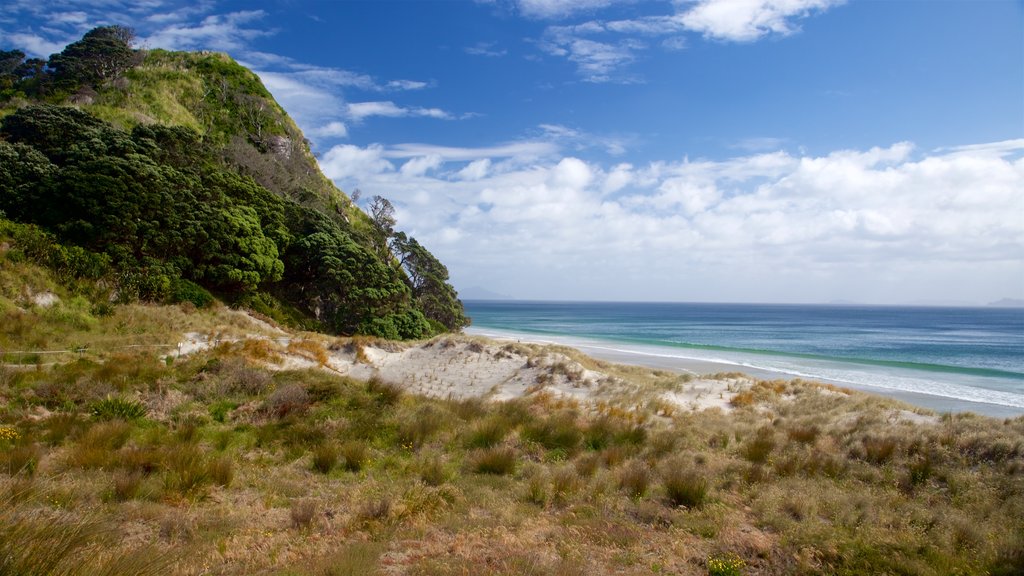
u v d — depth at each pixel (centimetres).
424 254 5450
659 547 609
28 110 3300
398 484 836
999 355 5519
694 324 11625
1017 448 973
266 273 3384
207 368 1577
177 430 1077
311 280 3881
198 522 632
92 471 783
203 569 491
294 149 6338
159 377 1483
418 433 1136
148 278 2700
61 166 2981
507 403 1559
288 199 4438
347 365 2356
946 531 655
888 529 663
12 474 726
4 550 368
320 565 501
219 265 3123
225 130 5706
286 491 790
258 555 540
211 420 1221
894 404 1692
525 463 986
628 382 2100
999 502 769
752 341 6975
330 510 699
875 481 897
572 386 2042
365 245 4866
